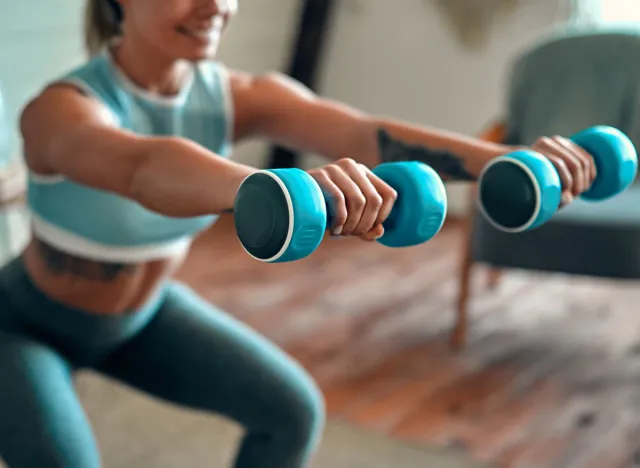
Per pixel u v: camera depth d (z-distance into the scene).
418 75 3.85
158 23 0.82
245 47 3.83
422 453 1.83
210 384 1.00
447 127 3.83
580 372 2.25
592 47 2.53
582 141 0.73
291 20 4.11
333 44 4.06
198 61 0.85
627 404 2.07
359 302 2.77
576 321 2.61
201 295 2.80
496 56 3.63
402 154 0.89
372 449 1.84
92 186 0.73
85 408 2.02
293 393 1.00
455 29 3.70
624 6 3.46
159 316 1.04
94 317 0.97
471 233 2.30
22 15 2.60
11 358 0.88
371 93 4.00
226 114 0.98
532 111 2.57
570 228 2.10
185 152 0.64
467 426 1.96
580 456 1.82
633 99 2.45
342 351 2.37
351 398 2.09
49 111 0.79
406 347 2.40
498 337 2.48
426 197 0.56
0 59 2.54
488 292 2.86
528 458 1.81
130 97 0.89
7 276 1.00
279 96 1.00
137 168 0.66
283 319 2.60
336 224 0.52
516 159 0.64
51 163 0.77
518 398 2.10
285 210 0.48
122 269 0.94
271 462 1.01
